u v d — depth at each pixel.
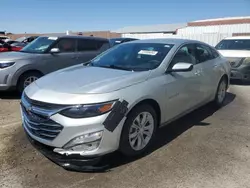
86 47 8.56
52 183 3.16
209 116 5.55
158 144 4.18
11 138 4.38
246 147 4.11
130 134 3.54
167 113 4.18
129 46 4.96
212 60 5.70
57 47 7.88
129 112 3.46
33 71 7.27
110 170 3.42
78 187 3.09
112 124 3.23
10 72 6.87
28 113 3.47
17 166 3.52
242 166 3.55
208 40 22.80
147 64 4.27
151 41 5.00
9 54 7.38
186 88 4.54
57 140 3.18
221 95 6.13
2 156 3.77
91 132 3.14
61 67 7.85
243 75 9.13
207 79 5.26
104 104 3.20
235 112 5.86
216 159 3.73
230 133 4.66
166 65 4.23
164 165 3.56
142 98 3.58
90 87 3.38
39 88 3.60
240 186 3.12
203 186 3.11
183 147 4.09
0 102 6.68
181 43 4.84
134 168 3.47
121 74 3.86
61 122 3.12
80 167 3.29
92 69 4.25
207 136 4.52
